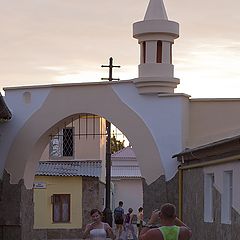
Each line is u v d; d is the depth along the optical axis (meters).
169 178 24.80
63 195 41.81
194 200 21.92
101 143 45.75
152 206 24.94
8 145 27.06
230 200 18.36
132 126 25.52
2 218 26.86
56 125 26.86
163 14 25.70
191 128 25.27
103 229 15.83
